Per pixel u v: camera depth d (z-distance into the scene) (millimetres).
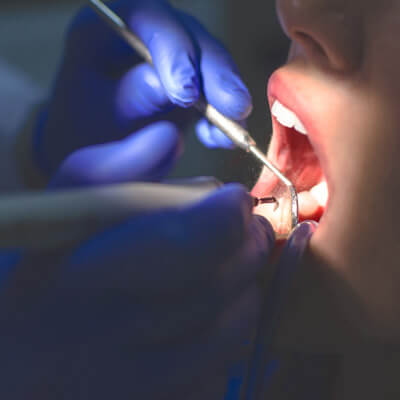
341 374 652
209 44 766
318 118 500
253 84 807
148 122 914
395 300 508
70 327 376
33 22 2006
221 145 755
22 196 324
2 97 1104
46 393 400
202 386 468
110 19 739
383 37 460
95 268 342
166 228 358
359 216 492
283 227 574
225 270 404
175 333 396
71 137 958
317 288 522
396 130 469
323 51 492
